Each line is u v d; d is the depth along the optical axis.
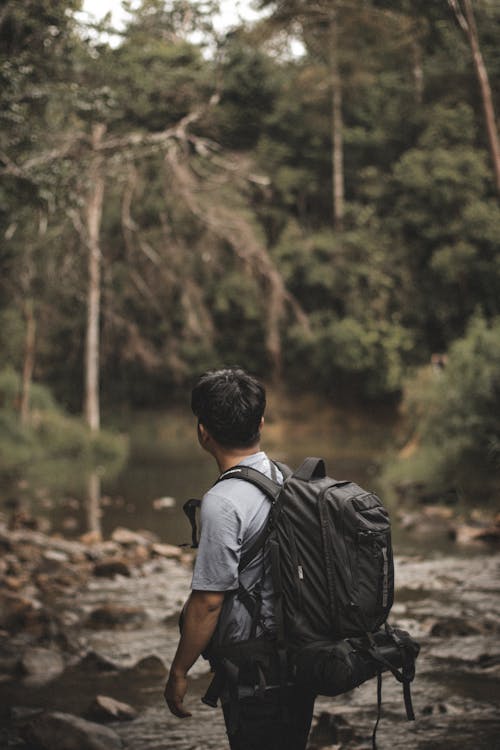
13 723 4.42
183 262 27.27
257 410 2.65
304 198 32.00
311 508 2.46
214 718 4.49
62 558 8.77
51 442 21.50
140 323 29.75
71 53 10.87
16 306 24.42
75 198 11.21
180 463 20.27
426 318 28.97
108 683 5.08
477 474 12.80
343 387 29.72
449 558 8.69
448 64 28.73
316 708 4.59
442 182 27.47
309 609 2.41
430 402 14.36
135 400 31.97
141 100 15.96
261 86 25.70
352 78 28.14
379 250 28.81
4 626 6.26
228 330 31.11
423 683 4.91
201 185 26.06
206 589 2.42
